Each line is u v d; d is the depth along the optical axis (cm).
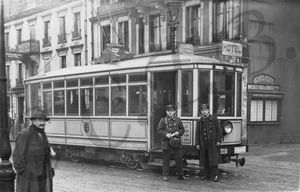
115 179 787
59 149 1082
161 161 884
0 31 575
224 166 995
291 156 1000
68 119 1063
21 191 429
